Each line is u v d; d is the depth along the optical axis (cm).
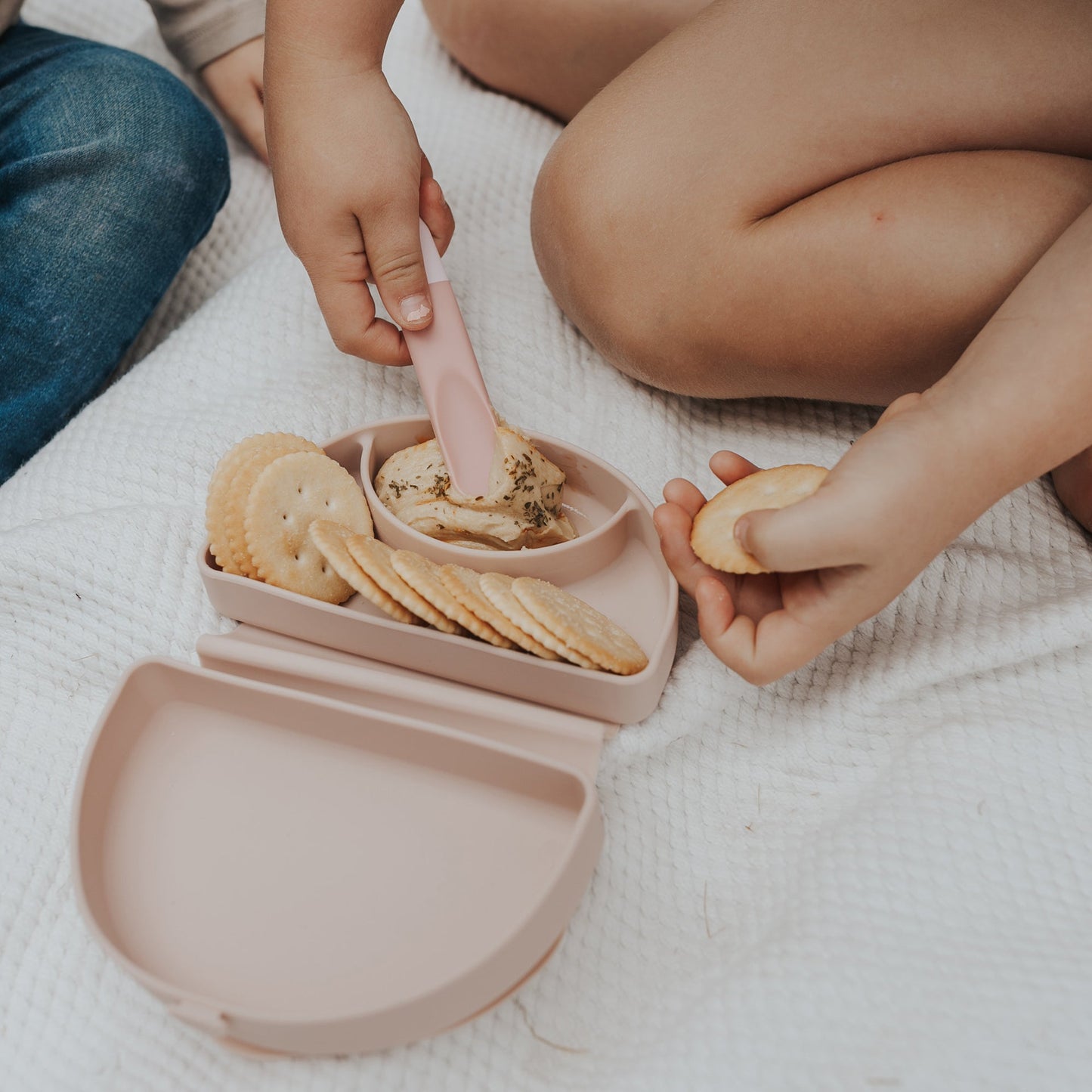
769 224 67
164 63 108
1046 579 69
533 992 55
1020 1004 47
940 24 66
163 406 77
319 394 77
